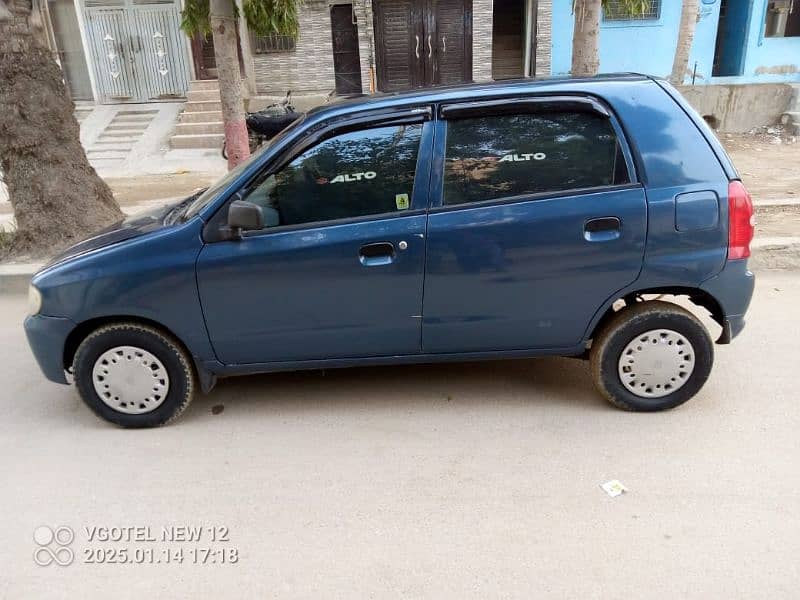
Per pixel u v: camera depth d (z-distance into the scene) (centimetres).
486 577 238
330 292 323
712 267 320
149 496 292
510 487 288
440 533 262
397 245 316
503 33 1397
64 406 380
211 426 350
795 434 321
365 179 322
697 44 1266
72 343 345
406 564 246
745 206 317
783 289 521
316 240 317
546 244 316
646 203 313
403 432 336
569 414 348
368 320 330
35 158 609
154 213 395
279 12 607
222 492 293
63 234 618
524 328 334
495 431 334
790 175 872
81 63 1322
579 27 628
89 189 638
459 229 316
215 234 321
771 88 1206
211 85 1271
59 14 1282
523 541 255
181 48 1290
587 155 319
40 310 334
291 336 334
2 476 311
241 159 670
